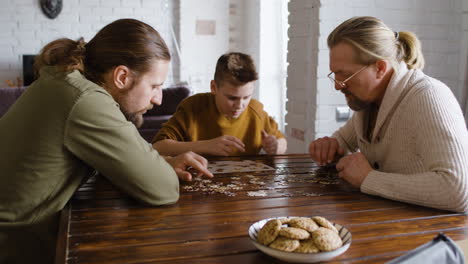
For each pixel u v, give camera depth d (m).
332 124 2.95
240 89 1.95
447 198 1.16
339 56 1.42
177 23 7.39
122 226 1.05
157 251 0.90
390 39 1.42
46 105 1.18
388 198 1.28
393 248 0.91
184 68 7.41
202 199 1.28
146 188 1.20
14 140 1.19
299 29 3.14
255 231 0.91
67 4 7.20
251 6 7.04
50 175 1.19
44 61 1.28
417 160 1.37
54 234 1.21
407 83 1.41
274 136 2.14
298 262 0.81
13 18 7.05
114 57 1.24
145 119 4.59
